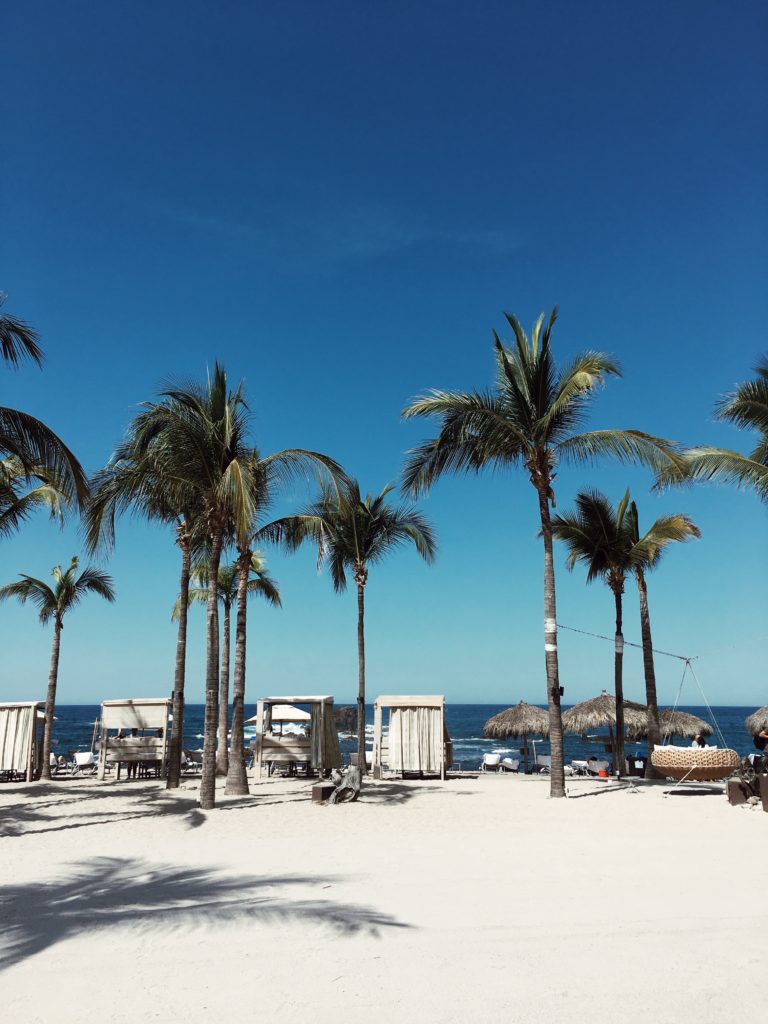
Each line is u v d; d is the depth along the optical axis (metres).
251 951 5.00
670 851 8.77
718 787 16.23
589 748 66.25
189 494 15.26
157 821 12.11
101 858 8.86
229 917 5.81
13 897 6.79
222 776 20.36
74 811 13.45
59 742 61.09
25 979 4.54
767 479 13.77
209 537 17.56
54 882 7.46
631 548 20.66
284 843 9.91
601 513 20.34
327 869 7.91
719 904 6.11
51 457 12.87
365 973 4.56
